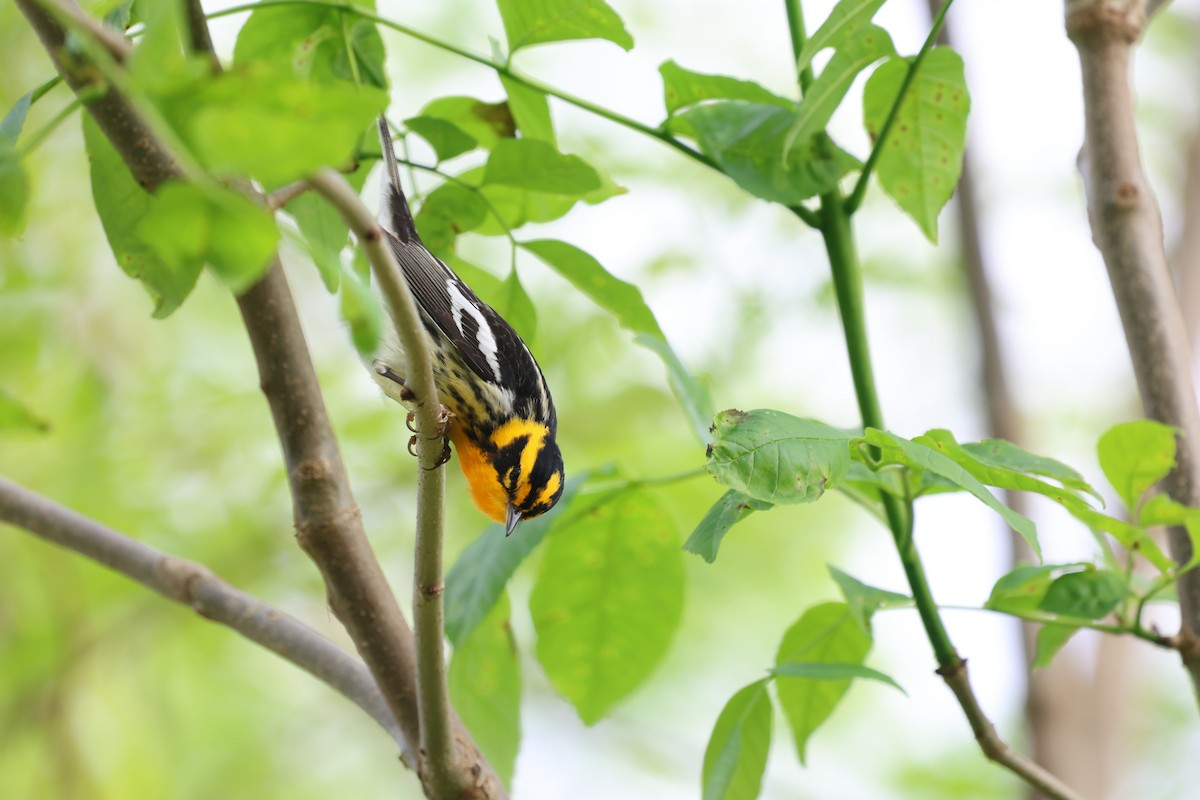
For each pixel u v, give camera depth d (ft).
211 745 53.11
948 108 23.68
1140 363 22.75
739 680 51.85
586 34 22.49
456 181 23.62
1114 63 23.57
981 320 39.75
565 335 50.90
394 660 20.01
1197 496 22.04
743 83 23.06
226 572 48.85
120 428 48.52
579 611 25.80
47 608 50.39
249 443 49.80
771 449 16.83
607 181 25.31
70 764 48.83
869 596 20.67
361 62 23.66
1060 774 32.76
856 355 22.65
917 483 20.03
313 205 20.57
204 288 50.72
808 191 22.86
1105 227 23.26
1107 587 20.27
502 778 24.00
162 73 9.85
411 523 50.37
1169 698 50.44
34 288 43.34
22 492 23.82
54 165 45.83
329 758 55.36
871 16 19.69
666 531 25.32
